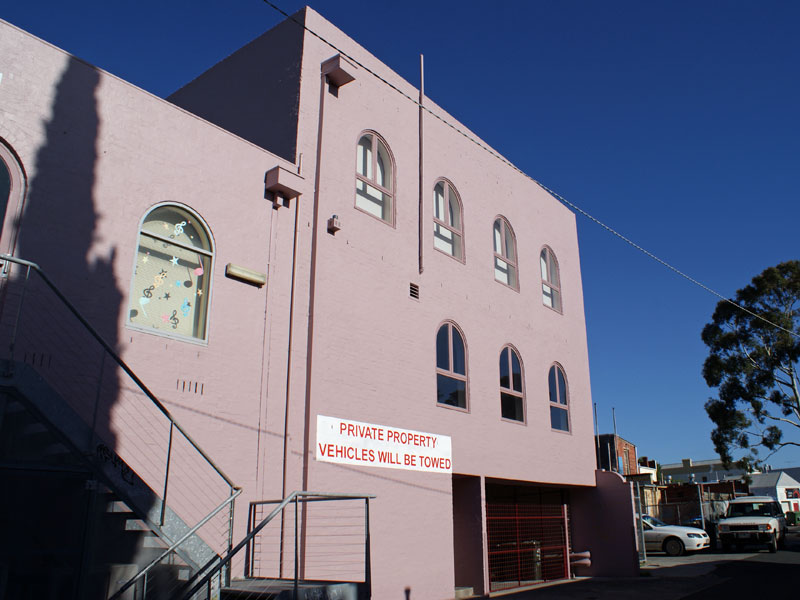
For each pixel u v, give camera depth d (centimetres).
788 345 3014
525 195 1853
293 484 1036
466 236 1572
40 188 844
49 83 880
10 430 758
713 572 1802
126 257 913
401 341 1305
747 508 2639
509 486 1780
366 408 1190
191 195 1008
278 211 1130
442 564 1278
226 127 1362
